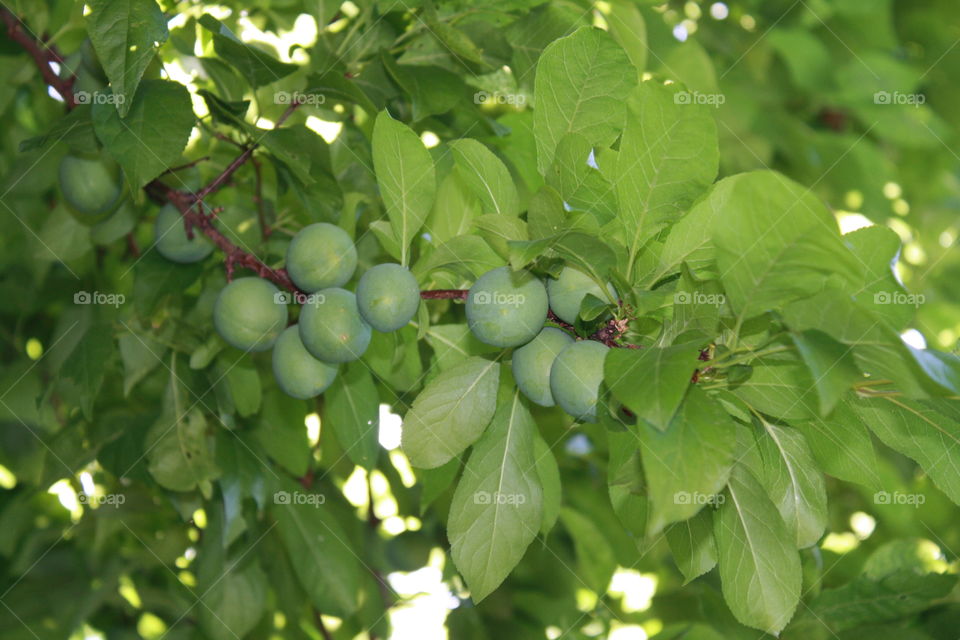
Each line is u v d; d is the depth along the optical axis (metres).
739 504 0.64
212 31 0.70
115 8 0.65
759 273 0.59
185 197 0.75
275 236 0.79
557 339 0.64
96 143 0.71
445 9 0.76
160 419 0.78
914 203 1.24
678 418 0.59
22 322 0.94
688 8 1.09
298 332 0.69
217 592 0.82
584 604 1.07
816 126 1.17
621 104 0.65
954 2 1.06
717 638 0.83
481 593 0.64
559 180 0.63
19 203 0.87
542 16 0.77
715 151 0.62
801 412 0.63
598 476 0.96
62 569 0.91
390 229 0.66
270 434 0.82
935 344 1.19
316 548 0.82
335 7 0.76
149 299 0.77
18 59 0.82
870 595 0.81
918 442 0.64
